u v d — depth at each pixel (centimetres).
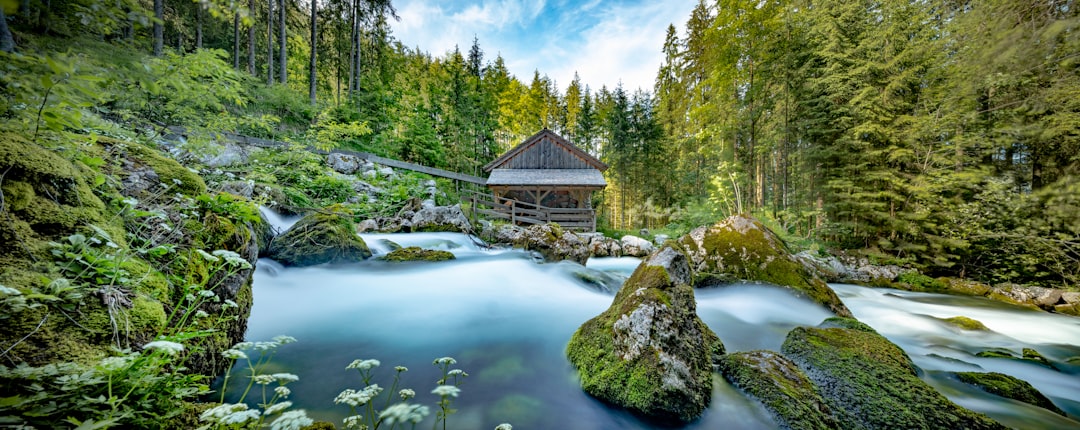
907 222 1098
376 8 2269
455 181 2017
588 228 1602
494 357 368
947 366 411
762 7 1434
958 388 344
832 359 338
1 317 155
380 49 2602
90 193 258
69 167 256
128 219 270
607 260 1188
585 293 632
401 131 2242
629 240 1334
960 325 563
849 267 1092
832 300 578
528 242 984
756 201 1925
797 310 559
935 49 944
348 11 2250
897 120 1097
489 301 549
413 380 317
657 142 2677
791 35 1389
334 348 373
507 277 693
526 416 273
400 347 384
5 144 220
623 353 305
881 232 1217
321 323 431
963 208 1005
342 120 1672
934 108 1045
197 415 189
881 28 1140
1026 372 414
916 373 351
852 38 1238
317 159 1107
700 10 2222
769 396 282
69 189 241
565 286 666
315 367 329
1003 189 946
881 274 1050
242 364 314
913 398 279
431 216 1086
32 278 177
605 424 270
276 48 2244
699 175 2383
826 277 1012
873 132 1120
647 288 347
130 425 152
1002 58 603
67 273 196
